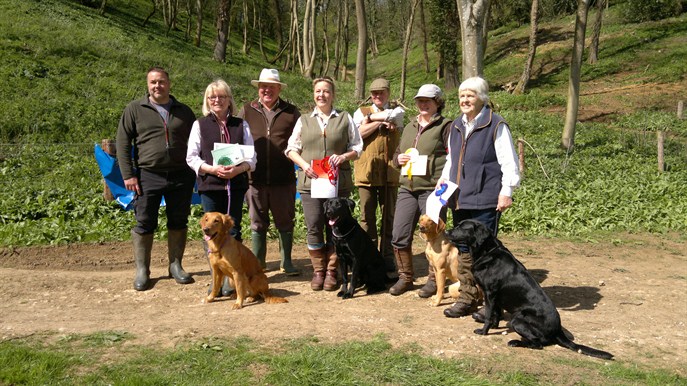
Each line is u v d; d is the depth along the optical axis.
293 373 3.85
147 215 6.05
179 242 6.36
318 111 5.83
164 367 3.95
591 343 4.65
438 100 5.57
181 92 20.62
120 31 28.75
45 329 4.66
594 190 12.03
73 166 12.10
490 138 4.84
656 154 17.20
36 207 9.48
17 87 16.33
